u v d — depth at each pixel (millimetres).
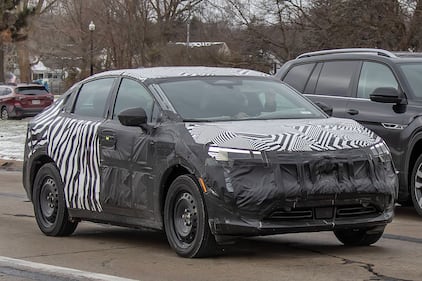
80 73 58094
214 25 49031
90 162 8883
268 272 7066
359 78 11727
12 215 11617
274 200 6996
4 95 38844
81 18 54812
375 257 7797
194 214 7426
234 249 8250
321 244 8641
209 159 7191
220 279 6816
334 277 6840
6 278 7223
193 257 7570
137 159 8125
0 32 39688
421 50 28938
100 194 8656
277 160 7113
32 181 10000
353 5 29609
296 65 12938
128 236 9617
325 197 7156
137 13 50656
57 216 9469
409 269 7191
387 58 11484
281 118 8141
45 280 7086
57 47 58250
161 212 7879
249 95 8492
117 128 8531
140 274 7156
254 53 37312
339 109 11734
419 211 10531
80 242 9156
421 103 10711
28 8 40719
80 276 7148
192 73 8742
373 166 7477
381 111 11102
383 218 7621
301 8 34469
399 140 10750
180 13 52219
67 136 9336
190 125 7684
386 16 29078
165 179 7766
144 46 50406
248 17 38281
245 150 7129
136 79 8734
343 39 30188
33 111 38500
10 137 26453
